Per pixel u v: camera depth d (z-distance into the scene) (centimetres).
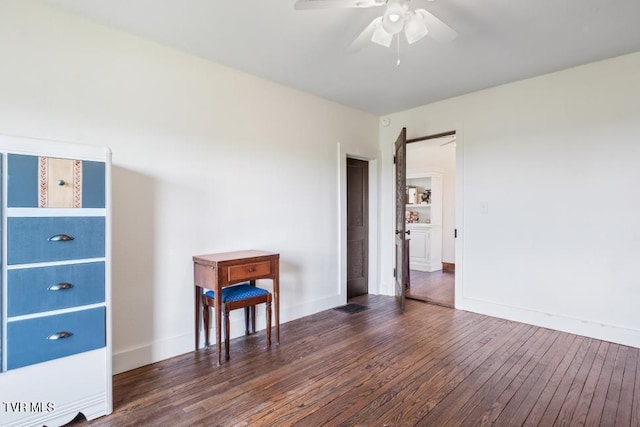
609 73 295
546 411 193
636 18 230
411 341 297
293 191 362
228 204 306
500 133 360
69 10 219
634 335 284
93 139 232
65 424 180
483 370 243
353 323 347
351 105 422
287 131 355
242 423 183
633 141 285
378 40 197
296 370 244
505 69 316
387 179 468
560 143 322
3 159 163
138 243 253
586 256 308
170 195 270
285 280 355
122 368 243
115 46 241
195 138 284
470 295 386
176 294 273
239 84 314
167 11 220
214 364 254
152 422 185
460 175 391
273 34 250
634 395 209
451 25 237
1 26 200
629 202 287
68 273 181
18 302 167
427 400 205
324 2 172
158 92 262
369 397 208
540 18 229
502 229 360
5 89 201
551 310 328
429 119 418
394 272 459
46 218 174
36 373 172
